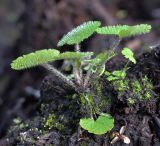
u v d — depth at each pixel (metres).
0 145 0.35
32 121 0.36
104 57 0.32
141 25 0.30
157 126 0.32
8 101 0.67
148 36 0.69
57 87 0.36
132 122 0.32
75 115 0.33
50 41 0.70
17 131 0.35
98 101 0.33
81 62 0.33
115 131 0.32
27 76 0.68
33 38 0.71
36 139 0.33
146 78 0.34
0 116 0.64
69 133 0.33
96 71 0.33
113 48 0.32
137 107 0.32
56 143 0.32
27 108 0.56
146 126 0.32
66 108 0.35
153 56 0.35
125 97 0.32
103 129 0.30
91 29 0.31
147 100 0.32
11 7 1.12
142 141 0.32
